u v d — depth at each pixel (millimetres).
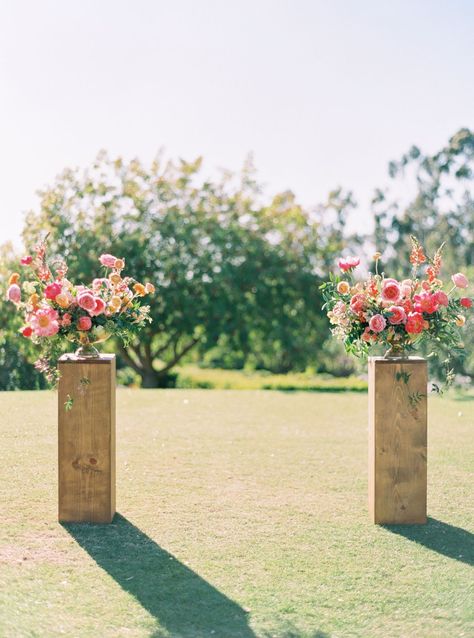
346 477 5672
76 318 4383
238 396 10484
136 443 6926
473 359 11289
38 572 3633
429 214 15938
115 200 15469
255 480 5551
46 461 5992
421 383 4449
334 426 8016
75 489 4426
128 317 4598
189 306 15055
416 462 4461
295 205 16438
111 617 3145
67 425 4402
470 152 15891
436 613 3232
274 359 17219
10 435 7051
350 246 16453
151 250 15125
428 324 4504
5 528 4305
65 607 3234
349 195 16375
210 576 3619
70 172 15453
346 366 16906
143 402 9727
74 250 15062
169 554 3914
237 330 15367
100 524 4406
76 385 4387
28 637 2930
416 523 4477
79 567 3711
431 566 3785
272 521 4520
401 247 15922
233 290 15164
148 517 4562
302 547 4051
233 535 4242
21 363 14625
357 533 4301
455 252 15211
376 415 4457
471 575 3666
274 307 15711
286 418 8531
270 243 15977
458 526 4453
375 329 4383
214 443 6965
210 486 5355
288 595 3406
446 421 8414
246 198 16188
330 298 4680
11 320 14484
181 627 3061
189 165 15805
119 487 5297
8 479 5414
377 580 3596
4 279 14703
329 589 3480
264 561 3834
